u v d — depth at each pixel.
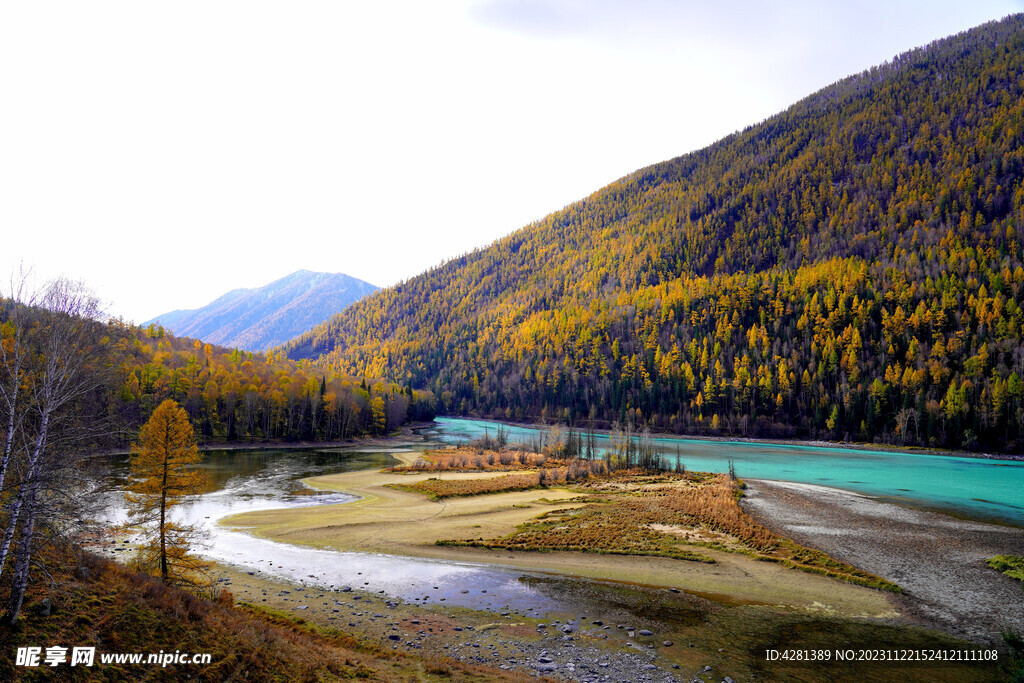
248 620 22.58
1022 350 139.50
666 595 32.44
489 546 43.59
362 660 21.09
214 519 53.50
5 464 15.98
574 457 108.62
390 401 183.88
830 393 161.75
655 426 185.88
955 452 123.12
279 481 80.12
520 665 22.38
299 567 37.91
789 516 55.31
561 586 34.12
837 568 37.50
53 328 18.14
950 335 156.75
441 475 88.12
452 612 29.27
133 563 29.97
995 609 30.36
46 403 17.36
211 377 136.88
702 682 21.09
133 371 112.81
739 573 36.75
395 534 48.06
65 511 18.09
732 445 149.50
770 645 25.11
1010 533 48.56
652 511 55.88
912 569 37.84
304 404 143.75
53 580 17.95
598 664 22.67
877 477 86.94
